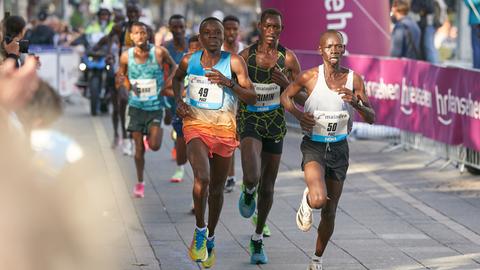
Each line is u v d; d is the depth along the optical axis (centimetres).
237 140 1341
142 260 1394
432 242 1543
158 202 1892
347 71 1244
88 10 7288
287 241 1548
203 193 1272
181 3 13438
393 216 1758
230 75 1326
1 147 487
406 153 2588
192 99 1332
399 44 3136
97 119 3459
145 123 1922
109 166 2327
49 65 3975
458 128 2234
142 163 1939
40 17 4256
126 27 2512
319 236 1272
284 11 3195
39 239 473
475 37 2683
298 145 2789
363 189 2052
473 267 1368
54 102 543
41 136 521
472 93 2142
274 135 1395
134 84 1905
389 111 2634
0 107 514
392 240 1553
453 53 4738
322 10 3141
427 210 1819
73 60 4150
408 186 2091
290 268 1361
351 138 2848
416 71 2469
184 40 2202
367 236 1583
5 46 1500
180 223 1684
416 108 2477
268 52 1395
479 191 2031
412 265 1380
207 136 1316
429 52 3275
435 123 2359
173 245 1505
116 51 2831
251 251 1397
